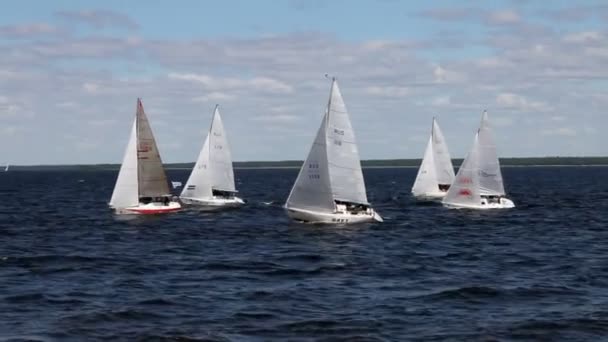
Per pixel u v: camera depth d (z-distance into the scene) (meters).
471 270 43.19
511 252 51.53
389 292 35.97
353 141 65.38
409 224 70.81
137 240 59.12
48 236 62.34
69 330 28.44
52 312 31.34
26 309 31.92
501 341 27.16
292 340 27.12
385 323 29.56
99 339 27.28
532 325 29.20
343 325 29.20
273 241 57.94
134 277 40.50
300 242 57.22
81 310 31.61
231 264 45.38
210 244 56.25
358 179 65.94
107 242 57.84
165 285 37.94
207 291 36.12
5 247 54.62
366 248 53.59
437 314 31.17
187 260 47.28
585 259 47.78
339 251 51.84
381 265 45.16
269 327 28.91
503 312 31.56
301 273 42.06
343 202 67.25
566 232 65.25
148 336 27.66
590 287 37.25
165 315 30.84
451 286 37.62
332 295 35.16
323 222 65.69
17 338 27.28
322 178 64.69
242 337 27.53
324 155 64.50
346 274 41.69
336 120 64.62
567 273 41.81
